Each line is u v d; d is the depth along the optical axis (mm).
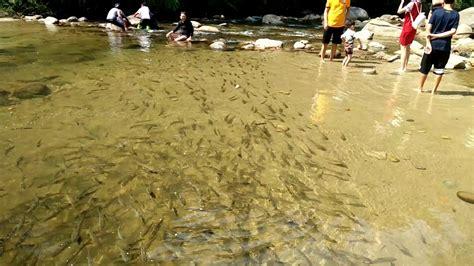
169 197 4758
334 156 6012
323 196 4883
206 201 4699
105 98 8398
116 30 19328
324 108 8203
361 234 4188
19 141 6176
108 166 5473
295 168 5586
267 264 3686
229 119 7387
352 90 9672
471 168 5715
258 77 10703
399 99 9047
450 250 3996
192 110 7816
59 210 4441
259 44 16141
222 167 5535
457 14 8703
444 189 5125
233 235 4094
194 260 3715
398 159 5941
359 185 5180
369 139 6672
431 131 7113
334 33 12773
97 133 6562
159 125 6988
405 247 4016
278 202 4719
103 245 3895
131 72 10797
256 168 5543
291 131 6918
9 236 3990
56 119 7125
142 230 4137
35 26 19406
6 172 5230
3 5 22672
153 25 20250
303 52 15055
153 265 3639
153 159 5723
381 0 35656
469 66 13508
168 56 13352
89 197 4711
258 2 30859
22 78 9781
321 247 3955
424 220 4473
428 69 9375
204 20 26438
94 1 24781
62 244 3891
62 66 11273
